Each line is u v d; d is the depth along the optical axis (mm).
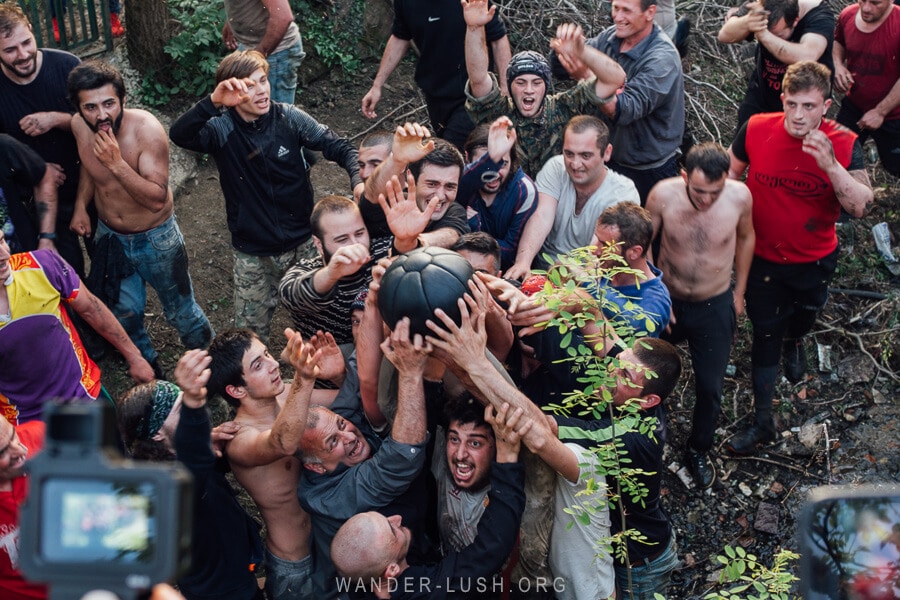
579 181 5148
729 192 5332
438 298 3416
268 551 4387
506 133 5023
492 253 4449
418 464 3814
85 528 1092
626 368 3699
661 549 4477
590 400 4242
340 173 7867
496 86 5734
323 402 4395
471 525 3980
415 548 4023
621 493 4254
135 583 1083
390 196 3975
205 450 3768
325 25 8398
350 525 3727
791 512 6047
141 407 3975
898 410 6562
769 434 6305
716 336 5574
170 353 6484
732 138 8070
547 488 3826
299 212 5660
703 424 5910
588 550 3850
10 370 4445
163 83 7773
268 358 4152
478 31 5504
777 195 5539
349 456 4031
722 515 6051
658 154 6000
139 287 5738
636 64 5793
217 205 7500
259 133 5359
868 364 6785
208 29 7719
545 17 8461
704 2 8695
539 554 3900
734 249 5422
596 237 4695
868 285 7270
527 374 4531
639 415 3941
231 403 4195
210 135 5301
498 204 5219
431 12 6367
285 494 4207
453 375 4062
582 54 5414
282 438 3756
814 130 5195
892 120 7008
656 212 5426
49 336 4504
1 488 3529
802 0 6387
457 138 6672
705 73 8508
